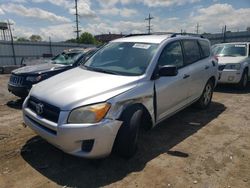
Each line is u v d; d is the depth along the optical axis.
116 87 3.53
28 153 3.88
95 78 3.81
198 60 5.63
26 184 3.13
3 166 3.51
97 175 3.32
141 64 4.13
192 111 6.20
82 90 3.41
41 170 3.42
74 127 3.11
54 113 3.29
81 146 3.19
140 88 3.73
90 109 3.17
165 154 3.93
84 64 4.76
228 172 3.47
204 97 6.18
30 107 3.79
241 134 4.82
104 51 4.82
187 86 5.00
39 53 33.41
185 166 3.59
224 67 8.80
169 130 4.93
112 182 3.18
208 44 6.38
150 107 3.94
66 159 3.70
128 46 4.61
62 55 8.70
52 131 3.30
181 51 5.01
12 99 7.69
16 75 6.72
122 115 3.45
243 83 9.05
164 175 3.36
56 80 3.98
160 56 4.29
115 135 3.34
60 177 3.27
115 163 3.61
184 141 4.43
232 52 9.67
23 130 4.85
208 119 5.64
